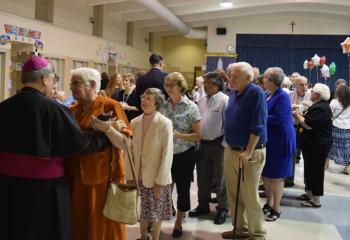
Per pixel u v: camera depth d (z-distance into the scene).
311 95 4.60
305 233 3.69
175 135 3.23
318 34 13.83
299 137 4.54
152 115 2.95
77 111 2.28
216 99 3.72
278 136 3.74
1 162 1.88
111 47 10.95
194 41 17.27
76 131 1.91
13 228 1.83
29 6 7.39
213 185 4.59
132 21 13.14
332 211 4.40
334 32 13.74
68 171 2.16
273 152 3.78
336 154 6.24
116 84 5.43
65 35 8.27
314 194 4.49
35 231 1.83
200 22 14.55
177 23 12.34
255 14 13.56
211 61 14.41
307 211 4.37
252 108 2.99
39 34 7.24
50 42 7.66
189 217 3.97
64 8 8.62
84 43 9.23
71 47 8.55
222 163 3.75
